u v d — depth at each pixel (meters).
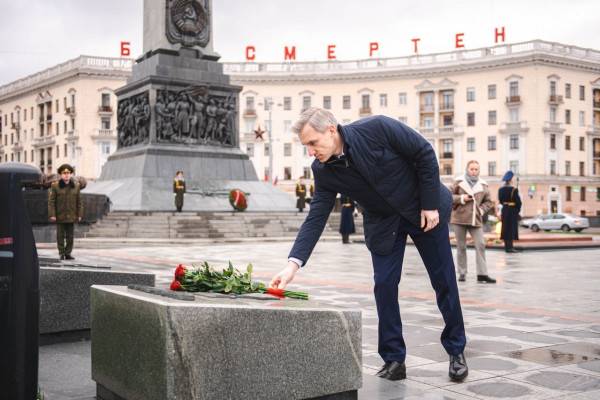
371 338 5.55
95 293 3.59
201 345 2.93
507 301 7.88
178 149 27.42
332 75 74.88
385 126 3.91
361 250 18.45
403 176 4.01
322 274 11.28
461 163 71.44
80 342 5.38
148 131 27.48
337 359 3.34
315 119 3.74
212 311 2.96
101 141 72.19
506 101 68.44
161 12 27.61
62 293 5.31
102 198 22.86
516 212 17.34
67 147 74.56
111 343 3.41
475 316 6.62
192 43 28.16
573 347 5.08
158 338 2.95
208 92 28.44
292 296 3.58
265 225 24.88
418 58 73.44
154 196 25.89
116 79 72.75
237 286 3.52
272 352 3.12
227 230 23.56
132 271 5.69
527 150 67.50
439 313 6.78
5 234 3.10
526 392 3.84
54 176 19.52
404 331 5.77
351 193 4.04
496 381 4.08
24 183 3.16
